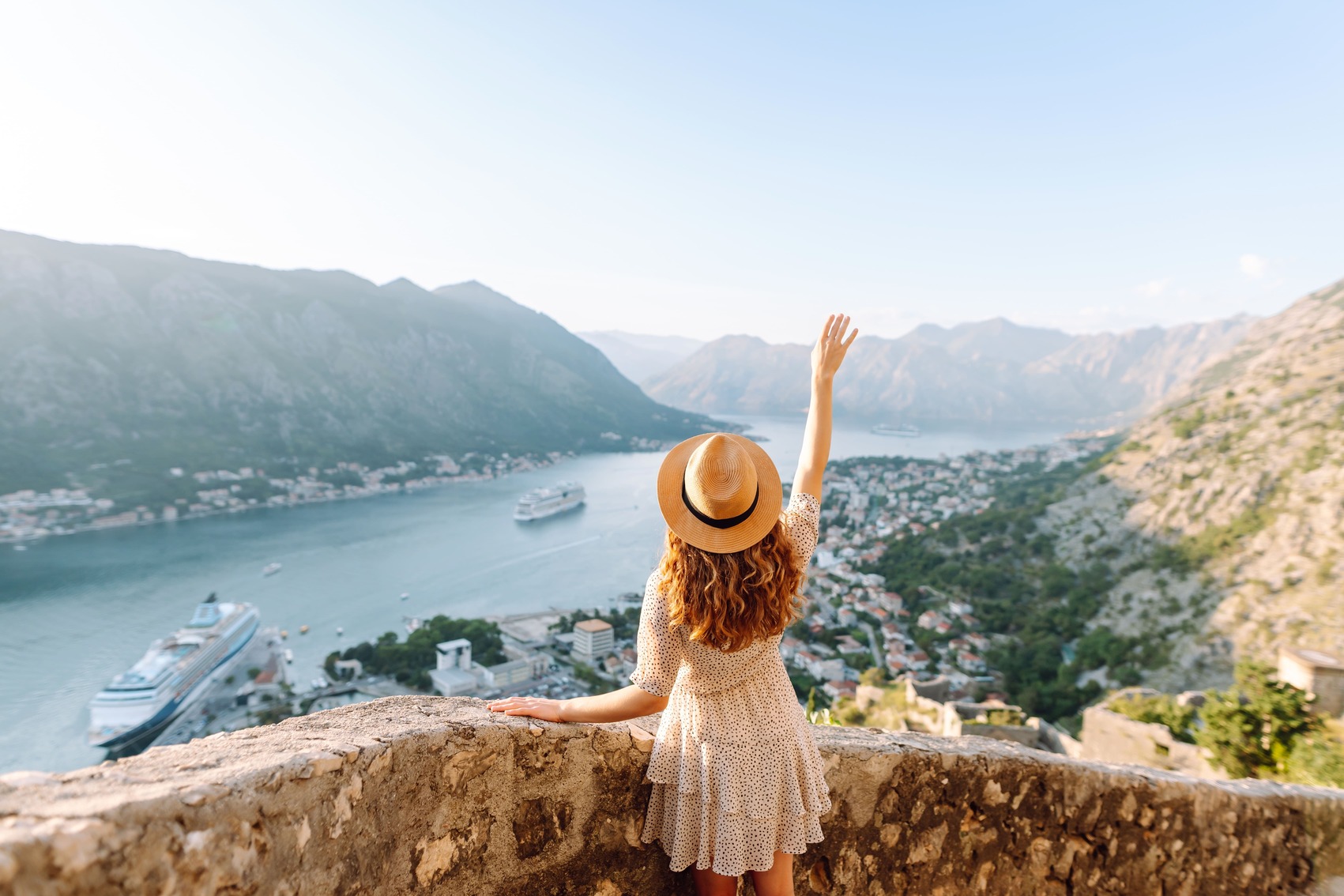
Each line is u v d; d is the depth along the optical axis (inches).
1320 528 2159.2
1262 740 334.6
